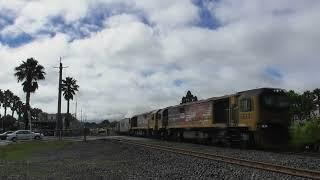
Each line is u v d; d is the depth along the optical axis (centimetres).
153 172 1812
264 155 2444
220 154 2562
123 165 2158
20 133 6262
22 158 2883
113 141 4497
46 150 3672
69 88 11131
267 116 2991
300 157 2298
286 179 1514
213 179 1570
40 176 1802
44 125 9200
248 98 3105
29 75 8050
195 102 4228
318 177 1492
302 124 3234
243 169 1795
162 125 5384
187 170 1844
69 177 1734
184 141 4631
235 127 3278
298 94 6297
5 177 1780
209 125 3778
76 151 3416
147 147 3281
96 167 2088
